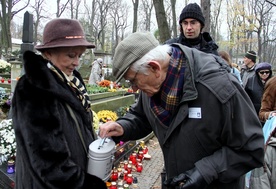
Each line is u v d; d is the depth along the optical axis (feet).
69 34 4.75
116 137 5.54
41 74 4.17
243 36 92.58
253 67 16.84
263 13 87.92
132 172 13.61
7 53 65.98
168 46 4.75
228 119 4.27
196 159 4.60
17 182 4.64
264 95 9.78
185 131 4.53
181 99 4.41
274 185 7.24
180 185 4.42
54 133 3.93
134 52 4.25
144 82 4.43
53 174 3.78
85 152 4.85
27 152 3.86
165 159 5.06
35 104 3.94
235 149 4.41
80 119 4.84
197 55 4.76
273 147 7.27
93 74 31.86
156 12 25.84
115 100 18.51
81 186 4.08
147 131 6.10
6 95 18.31
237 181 4.92
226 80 4.40
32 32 24.04
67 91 4.62
